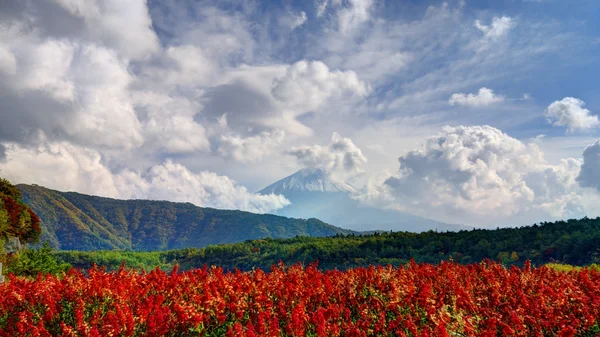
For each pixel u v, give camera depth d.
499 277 20.77
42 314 16.34
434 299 16.14
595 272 22.48
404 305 16.00
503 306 16.02
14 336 14.73
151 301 15.10
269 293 17.47
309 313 15.57
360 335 13.35
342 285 18.53
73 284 17.97
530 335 14.64
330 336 14.04
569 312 15.52
